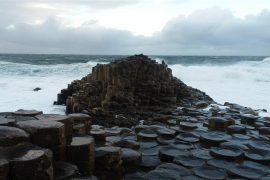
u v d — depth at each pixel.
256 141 6.62
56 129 3.93
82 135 5.04
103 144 5.71
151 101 12.18
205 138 6.53
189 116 10.03
